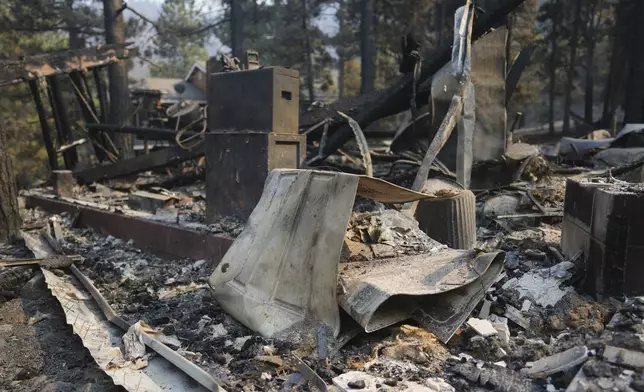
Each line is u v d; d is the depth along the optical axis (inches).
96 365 143.6
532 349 129.6
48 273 219.5
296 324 143.3
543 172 333.1
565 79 1177.4
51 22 910.4
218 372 132.4
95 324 168.4
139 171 444.1
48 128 470.3
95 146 529.7
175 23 1357.0
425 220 217.6
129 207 346.9
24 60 419.8
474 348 131.5
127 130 491.5
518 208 277.3
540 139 845.2
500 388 113.4
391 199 179.0
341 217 142.2
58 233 298.5
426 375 121.2
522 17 959.6
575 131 965.8
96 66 488.4
